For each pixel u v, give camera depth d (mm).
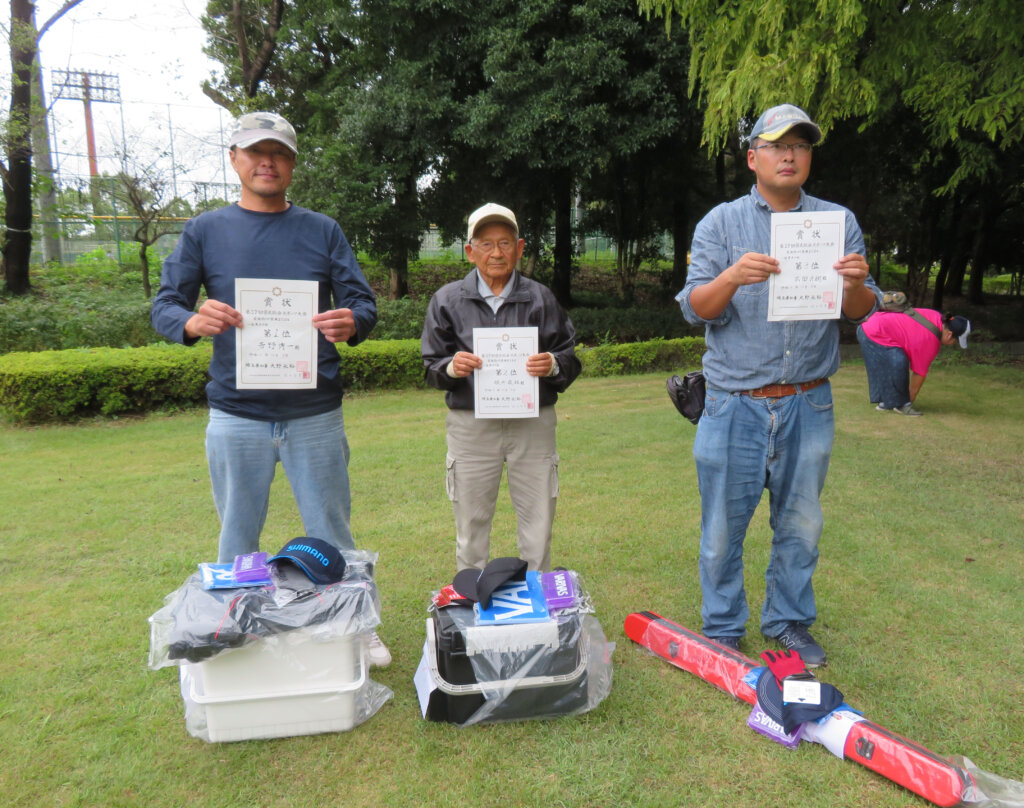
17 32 12188
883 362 7406
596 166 14328
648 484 5078
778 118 2459
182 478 5367
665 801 2045
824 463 2736
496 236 2775
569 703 2416
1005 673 2682
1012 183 15055
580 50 11547
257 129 2443
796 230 2408
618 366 11062
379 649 2785
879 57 6590
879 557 3768
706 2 6453
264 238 2545
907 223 16344
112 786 2115
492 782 2119
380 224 14383
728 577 2844
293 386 2486
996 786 2029
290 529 4301
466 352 2746
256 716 2299
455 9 12273
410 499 4848
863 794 2072
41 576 3613
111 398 7719
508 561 2494
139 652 2875
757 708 2395
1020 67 6402
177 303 2488
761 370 2633
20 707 2496
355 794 2086
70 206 17250
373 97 12977
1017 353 12641
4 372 7238
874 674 2674
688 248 18516
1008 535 4078
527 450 2912
